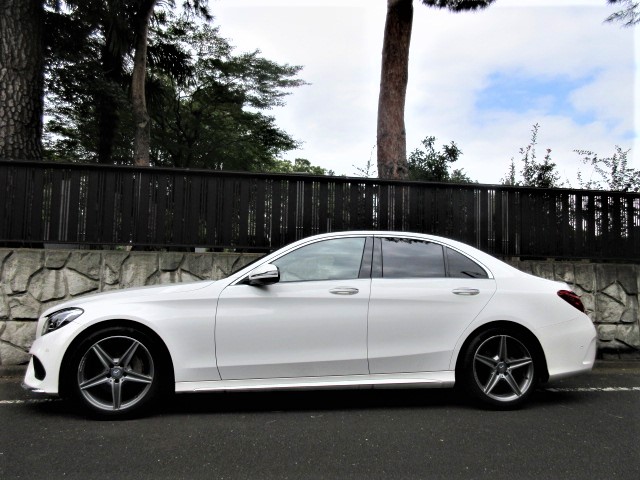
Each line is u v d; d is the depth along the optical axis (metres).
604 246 7.99
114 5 12.45
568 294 5.04
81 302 4.59
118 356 4.50
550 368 4.85
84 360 4.42
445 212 7.74
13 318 6.58
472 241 7.75
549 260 7.88
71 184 6.98
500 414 4.79
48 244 6.92
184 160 24.31
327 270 4.85
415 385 4.73
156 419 4.55
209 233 7.26
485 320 4.82
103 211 7.04
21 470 3.43
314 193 7.51
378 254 4.96
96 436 4.09
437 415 4.75
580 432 4.30
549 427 4.42
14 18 8.25
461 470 3.49
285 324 4.60
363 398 5.35
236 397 5.33
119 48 13.27
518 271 5.11
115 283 6.89
